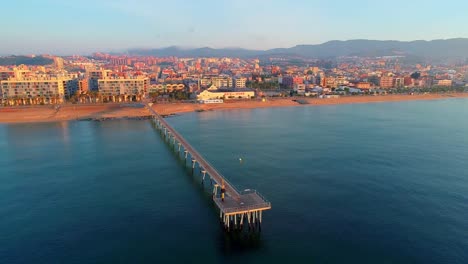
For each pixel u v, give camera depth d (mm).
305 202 98938
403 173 123312
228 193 91000
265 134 190250
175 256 74000
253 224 85938
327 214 91625
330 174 122312
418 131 198500
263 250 75875
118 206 97750
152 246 77750
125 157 145625
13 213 93750
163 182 116125
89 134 190250
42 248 76938
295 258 72938
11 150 156750
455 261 71188
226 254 74562
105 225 86938
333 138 179875
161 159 142875
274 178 118438
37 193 107125
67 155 148625
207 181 117000
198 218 90500
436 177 119000
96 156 147000
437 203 98000
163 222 88438
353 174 122312
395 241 78562
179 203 99438
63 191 108688
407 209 94312
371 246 76750
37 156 147000
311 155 146500
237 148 158625
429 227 84562
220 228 85312
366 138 179625
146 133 193500
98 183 115375
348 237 80438
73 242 79312
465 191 106500
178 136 152500
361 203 98125
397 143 168125
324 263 71125
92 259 72938
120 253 75062
